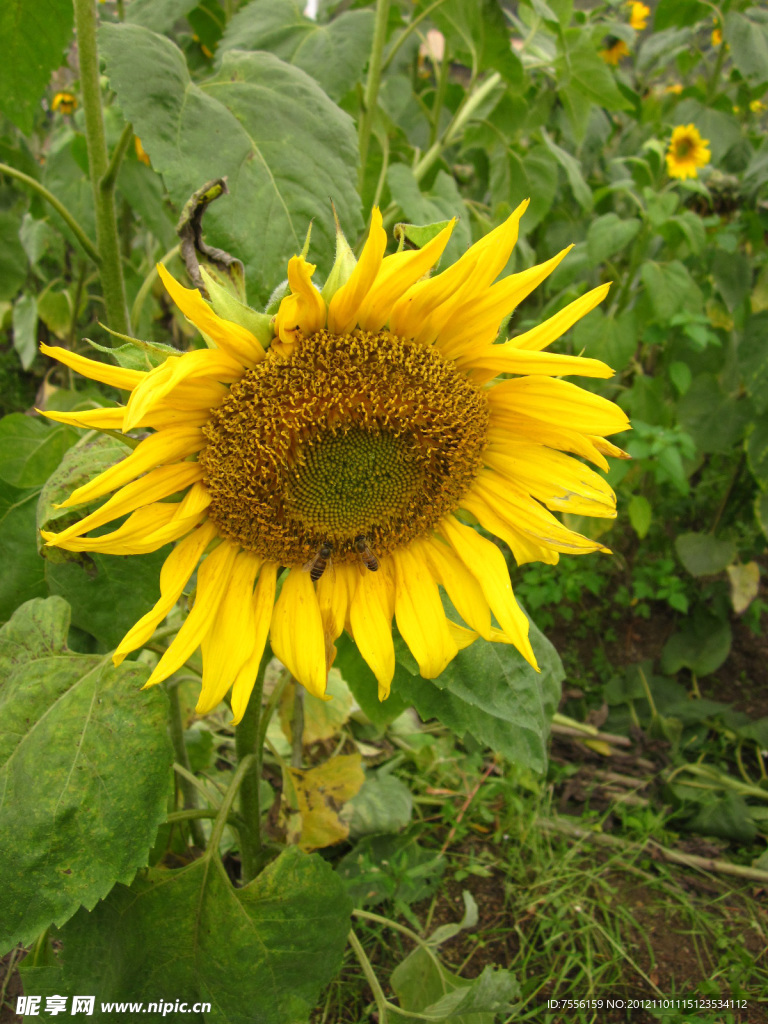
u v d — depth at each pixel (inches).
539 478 12.3
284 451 11.1
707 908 20.4
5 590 14.4
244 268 13.2
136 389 9.3
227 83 14.1
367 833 20.4
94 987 12.5
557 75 24.6
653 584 31.6
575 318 11.3
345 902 12.9
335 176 14.1
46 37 16.5
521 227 27.0
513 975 14.3
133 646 10.4
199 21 26.9
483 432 12.1
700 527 34.5
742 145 36.3
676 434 27.1
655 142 30.6
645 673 27.8
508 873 20.6
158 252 30.9
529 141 35.9
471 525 15.0
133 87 13.2
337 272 10.6
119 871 11.1
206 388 10.5
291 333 10.7
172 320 39.9
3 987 16.8
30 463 15.8
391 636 12.7
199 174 13.3
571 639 29.9
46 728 11.6
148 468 10.4
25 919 10.9
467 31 22.4
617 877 21.1
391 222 23.8
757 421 28.3
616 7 39.6
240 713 11.4
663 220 27.0
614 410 11.5
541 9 22.0
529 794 23.6
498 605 12.2
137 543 10.6
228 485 10.9
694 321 27.9
